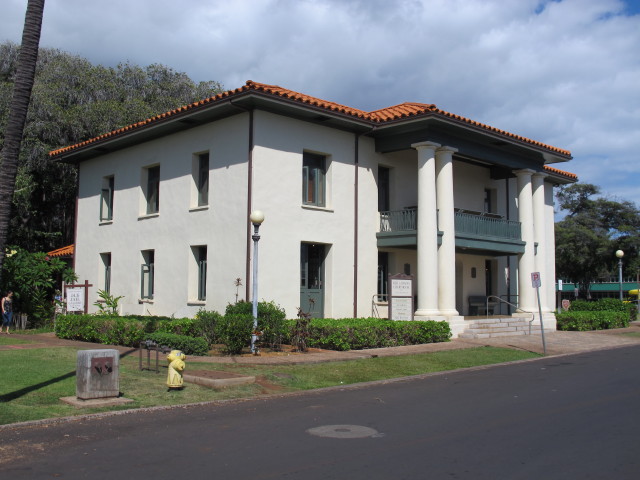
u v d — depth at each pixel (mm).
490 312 26047
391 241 20531
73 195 30953
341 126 19859
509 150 22969
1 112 28359
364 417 8773
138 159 22250
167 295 20406
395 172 21812
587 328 25609
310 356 14531
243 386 11102
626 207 48812
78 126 29953
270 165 18016
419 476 5871
